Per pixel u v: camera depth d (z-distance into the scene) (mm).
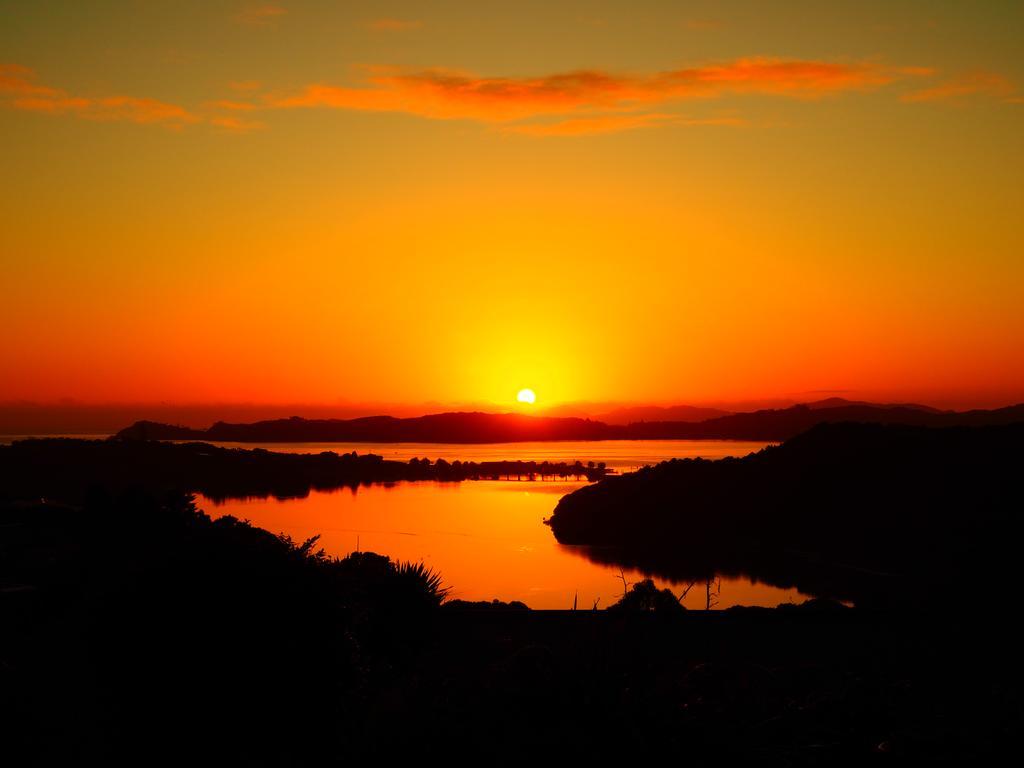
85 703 7066
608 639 6727
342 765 5988
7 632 10445
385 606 10055
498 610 16906
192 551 7289
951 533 53969
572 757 5672
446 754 5730
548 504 106500
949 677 11812
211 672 6797
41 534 21594
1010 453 69750
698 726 6059
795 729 6637
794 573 51656
